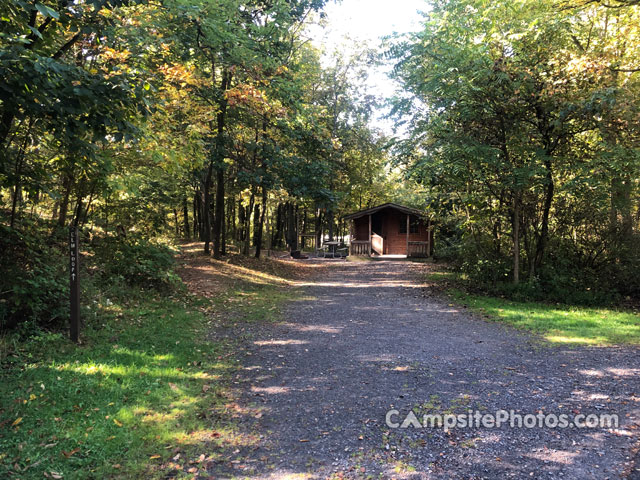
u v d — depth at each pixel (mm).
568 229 12352
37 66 4445
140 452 3580
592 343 7273
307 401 4773
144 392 4789
